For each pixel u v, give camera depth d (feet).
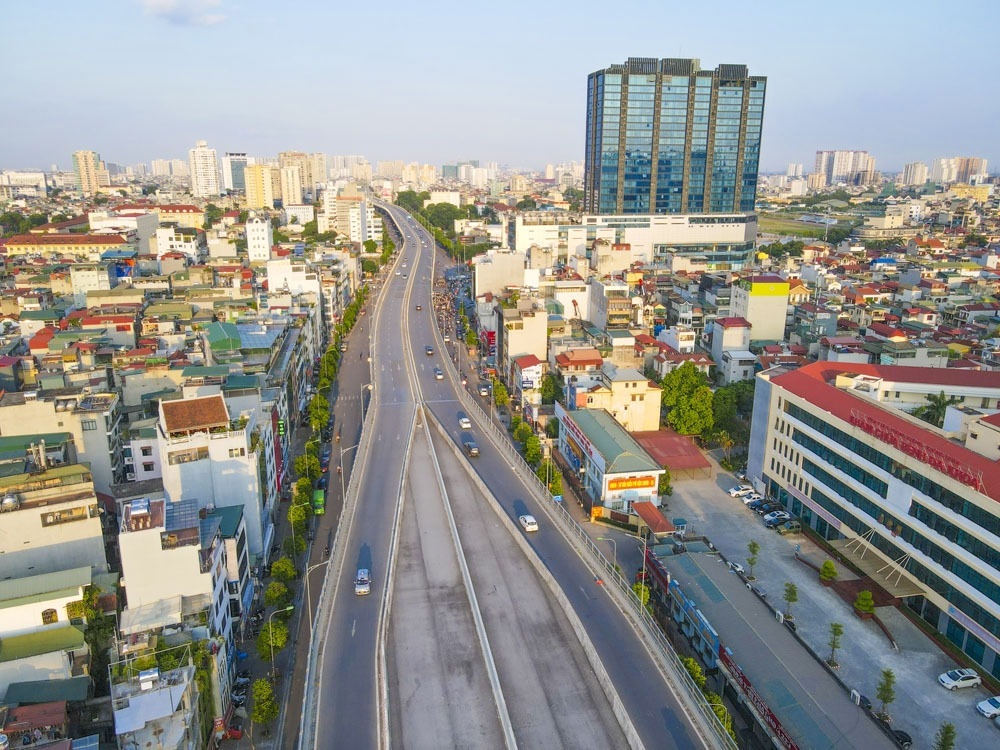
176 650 223.92
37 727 206.39
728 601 287.07
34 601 237.04
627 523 371.15
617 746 223.71
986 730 238.89
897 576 308.60
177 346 529.04
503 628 284.41
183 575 244.42
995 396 415.64
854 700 233.55
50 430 361.71
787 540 362.74
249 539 323.78
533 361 547.49
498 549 347.56
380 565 327.88
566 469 439.63
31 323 590.96
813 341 620.08
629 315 643.04
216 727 229.04
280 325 533.96
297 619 293.84
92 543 282.56
